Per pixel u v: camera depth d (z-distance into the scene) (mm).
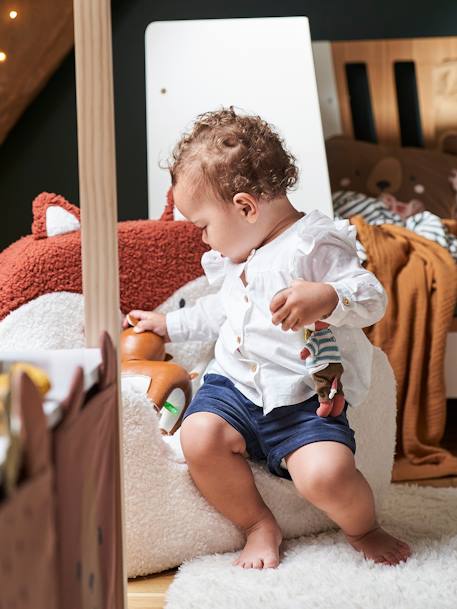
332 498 1182
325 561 1169
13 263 1459
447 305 1898
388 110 2758
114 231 786
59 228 1519
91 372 693
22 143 2605
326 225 1283
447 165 2715
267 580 1105
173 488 1220
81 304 1444
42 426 498
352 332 1303
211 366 1402
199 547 1235
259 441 1279
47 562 512
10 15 2143
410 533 1284
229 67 2250
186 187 1344
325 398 1219
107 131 782
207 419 1249
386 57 2721
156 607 1098
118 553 795
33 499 477
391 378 1420
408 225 2250
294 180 1392
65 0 2145
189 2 2641
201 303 1509
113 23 2627
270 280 1295
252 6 2662
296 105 2215
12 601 448
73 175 2611
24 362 730
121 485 794
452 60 2729
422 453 1831
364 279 1231
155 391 1356
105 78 781
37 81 2363
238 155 1316
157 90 2236
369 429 1370
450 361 2016
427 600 1018
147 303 1578
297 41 2270
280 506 1286
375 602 1017
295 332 1268
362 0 2711
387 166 2707
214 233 1350
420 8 2725
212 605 1022
